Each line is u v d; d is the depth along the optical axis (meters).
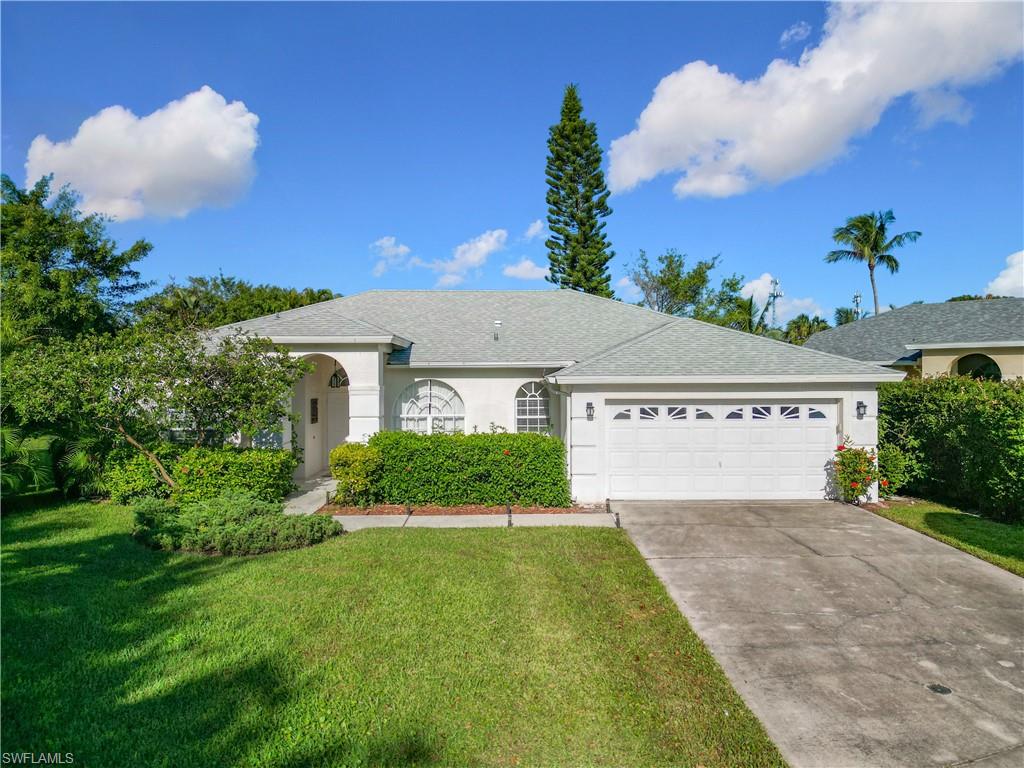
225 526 8.75
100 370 11.33
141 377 11.13
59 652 5.02
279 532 8.53
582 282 37.25
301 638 5.37
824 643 5.57
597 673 4.85
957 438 11.35
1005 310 19.83
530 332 17.42
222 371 11.57
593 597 6.61
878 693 4.65
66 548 8.41
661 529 9.86
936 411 12.22
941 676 4.94
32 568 7.45
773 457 12.31
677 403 12.35
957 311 21.38
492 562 7.86
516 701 4.38
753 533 9.61
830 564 7.99
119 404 11.25
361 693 4.43
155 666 4.80
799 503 11.96
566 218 37.91
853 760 3.78
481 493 11.73
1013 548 8.66
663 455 12.35
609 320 18.36
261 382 11.78
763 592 6.93
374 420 13.70
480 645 5.30
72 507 11.58
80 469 11.91
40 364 11.46
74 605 6.10
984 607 6.48
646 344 13.48
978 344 18.28
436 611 6.07
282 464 11.80
